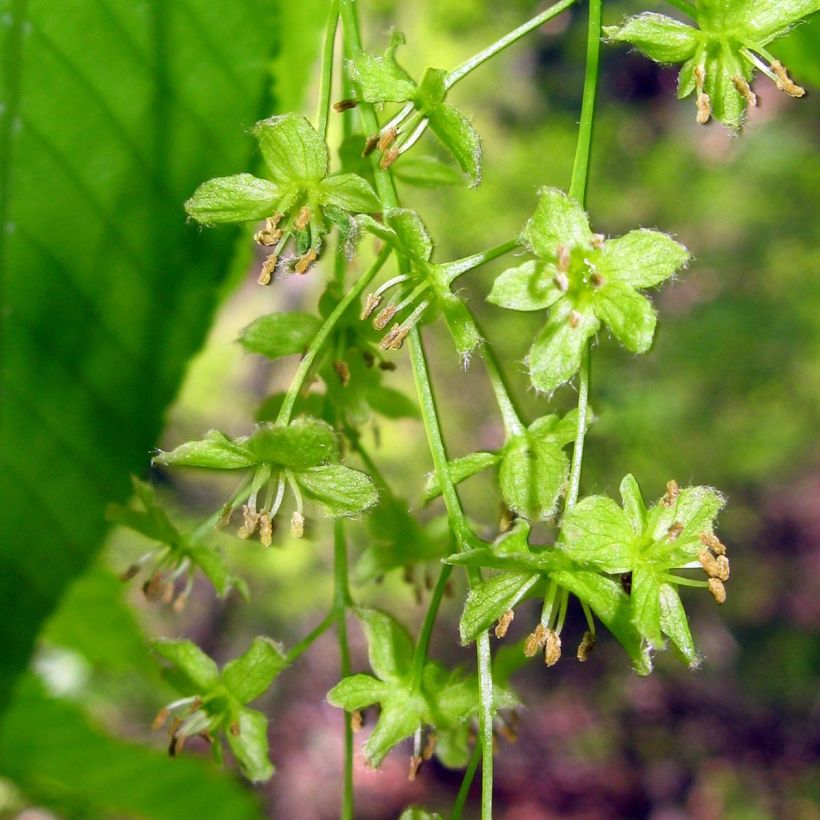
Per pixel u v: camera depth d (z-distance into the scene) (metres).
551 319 0.09
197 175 0.10
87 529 0.11
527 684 0.45
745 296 0.42
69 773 0.12
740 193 0.43
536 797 0.42
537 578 0.09
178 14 0.10
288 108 0.11
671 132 0.45
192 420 0.33
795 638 0.43
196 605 0.37
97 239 0.10
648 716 0.44
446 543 0.11
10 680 0.11
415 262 0.09
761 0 0.10
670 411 0.38
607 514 0.09
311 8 0.10
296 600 0.36
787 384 0.41
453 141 0.09
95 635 0.13
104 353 0.11
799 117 0.43
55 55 0.10
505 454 0.10
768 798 0.41
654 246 0.09
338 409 0.10
